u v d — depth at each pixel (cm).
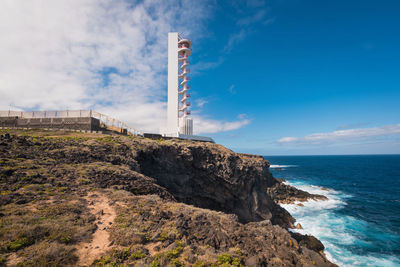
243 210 4441
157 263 869
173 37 7025
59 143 2450
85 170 1911
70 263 802
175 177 3672
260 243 1380
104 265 821
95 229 1087
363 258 3008
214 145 5234
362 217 4694
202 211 1619
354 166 18062
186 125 6438
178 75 7038
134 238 1029
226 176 4166
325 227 4156
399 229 4016
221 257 1019
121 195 1616
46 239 898
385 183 9200
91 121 3816
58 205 1224
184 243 1083
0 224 926
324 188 7919
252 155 6550
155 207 1477
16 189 1338
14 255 771
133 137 3778
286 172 13875
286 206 5478
